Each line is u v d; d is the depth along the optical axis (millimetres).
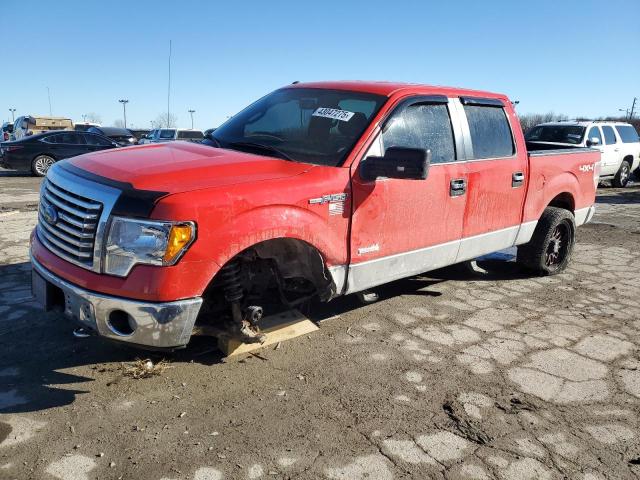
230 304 3492
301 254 3797
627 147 16984
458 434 3084
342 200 3744
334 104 4344
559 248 6414
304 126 4273
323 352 4023
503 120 5297
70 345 3918
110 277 3023
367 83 4586
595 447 3029
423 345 4250
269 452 2834
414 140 4324
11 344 3910
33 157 16797
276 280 3857
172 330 3004
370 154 3947
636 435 3166
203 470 2670
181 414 3131
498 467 2816
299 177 3549
